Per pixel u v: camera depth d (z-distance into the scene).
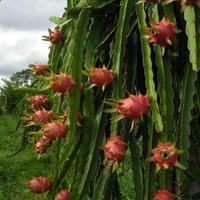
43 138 1.49
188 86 1.40
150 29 1.33
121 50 1.45
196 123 1.62
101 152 1.58
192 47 1.33
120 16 1.49
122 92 1.42
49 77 1.43
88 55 1.64
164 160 1.21
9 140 6.99
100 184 1.44
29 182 1.54
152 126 1.39
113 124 1.42
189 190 1.56
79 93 1.45
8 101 8.80
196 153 1.60
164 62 1.41
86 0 1.75
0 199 4.69
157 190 1.39
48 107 1.91
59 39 1.87
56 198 1.52
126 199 3.59
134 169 1.38
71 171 1.62
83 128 1.49
